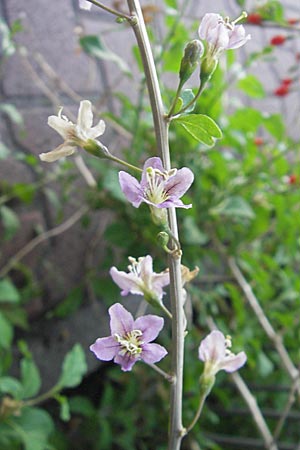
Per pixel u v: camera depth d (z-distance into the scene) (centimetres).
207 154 22
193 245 22
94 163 22
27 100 24
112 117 21
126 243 22
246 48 32
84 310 25
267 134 33
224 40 9
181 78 9
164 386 24
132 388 23
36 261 24
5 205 23
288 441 25
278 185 25
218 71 21
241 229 24
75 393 25
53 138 25
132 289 10
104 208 23
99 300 26
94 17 26
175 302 9
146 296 10
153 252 22
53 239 25
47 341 24
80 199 25
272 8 23
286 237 25
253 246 26
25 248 23
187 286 22
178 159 22
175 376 10
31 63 24
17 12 24
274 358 25
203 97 21
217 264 23
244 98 32
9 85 23
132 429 23
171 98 20
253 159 23
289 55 35
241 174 24
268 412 25
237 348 22
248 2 31
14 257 23
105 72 26
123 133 24
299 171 24
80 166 23
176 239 9
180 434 10
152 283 10
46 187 24
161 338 24
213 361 10
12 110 21
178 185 9
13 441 18
